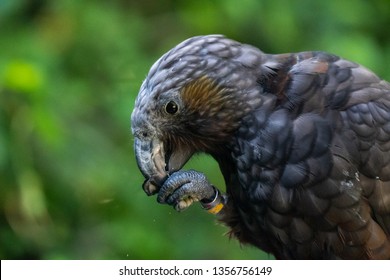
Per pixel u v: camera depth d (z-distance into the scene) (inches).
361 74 292.7
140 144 290.4
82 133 438.0
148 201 444.1
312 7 486.9
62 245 441.1
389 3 510.9
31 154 428.1
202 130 288.8
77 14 453.1
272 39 477.4
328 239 289.9
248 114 287.3
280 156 285.1
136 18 469.4
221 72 285.1
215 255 447.8
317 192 284.4
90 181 438.6
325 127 283.7
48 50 435.8
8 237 441.1
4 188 431.8
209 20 475.8
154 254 438.6
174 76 284.7
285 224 291.4
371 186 287.6
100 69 451.8
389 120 288.4
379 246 290.2
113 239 438.9
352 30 491.8
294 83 287.6
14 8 426.0
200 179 297.6
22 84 410.9
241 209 303.0
